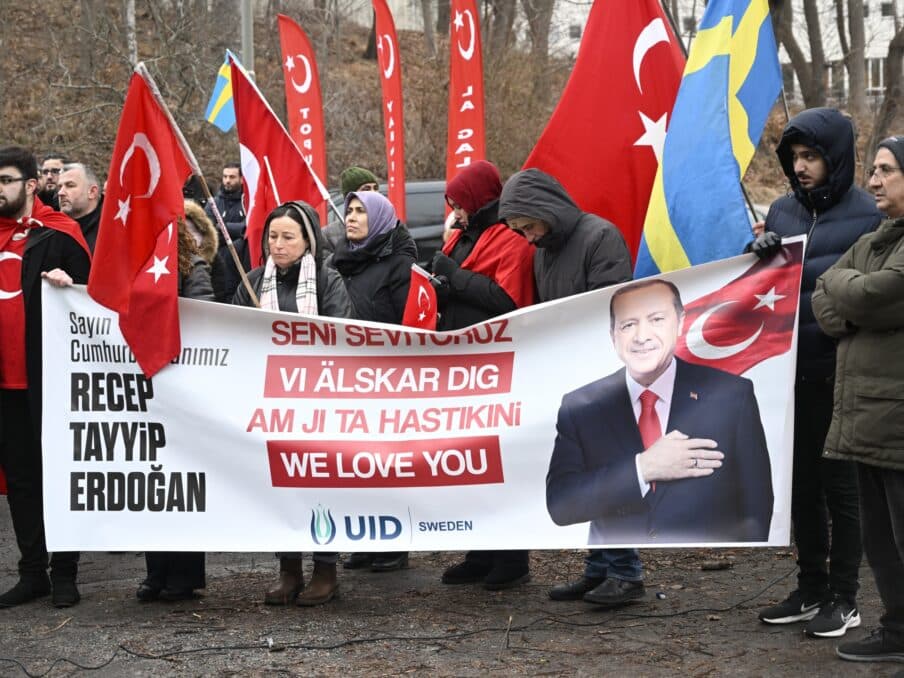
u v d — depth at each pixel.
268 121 7.16
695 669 4.60
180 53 22.33
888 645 4.59
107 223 5.52
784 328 5.03
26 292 5.72
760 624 5.16
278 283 5.79
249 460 5.51
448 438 5.38
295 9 29.28
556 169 6.04
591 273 5.37
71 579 5.78
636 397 5.21
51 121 23.30
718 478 5.12
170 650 5.00
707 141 5.35
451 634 5.14
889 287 4.19
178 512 5.55
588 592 5.54
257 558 7.03
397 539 5.41
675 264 5.41
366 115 26.55
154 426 5.57
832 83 36.19
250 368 5.54
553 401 5.30
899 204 4.34
